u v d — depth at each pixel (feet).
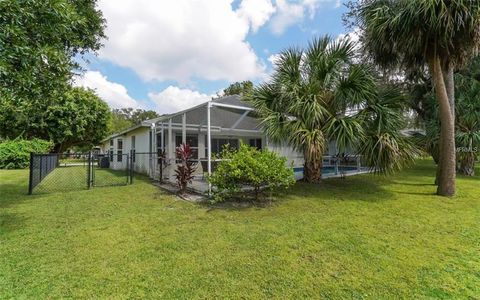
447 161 20.77
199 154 38.86
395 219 14.73
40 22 12.50
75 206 17.94
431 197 20.29
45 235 12.21
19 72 11.56
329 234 12.38
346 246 10.98
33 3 11.39
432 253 10.28
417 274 8.66
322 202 18.76
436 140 31.07
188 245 11.11
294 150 23.35
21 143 51.13
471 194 21.31
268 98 23.44
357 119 20.74
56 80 14.32
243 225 13.71
